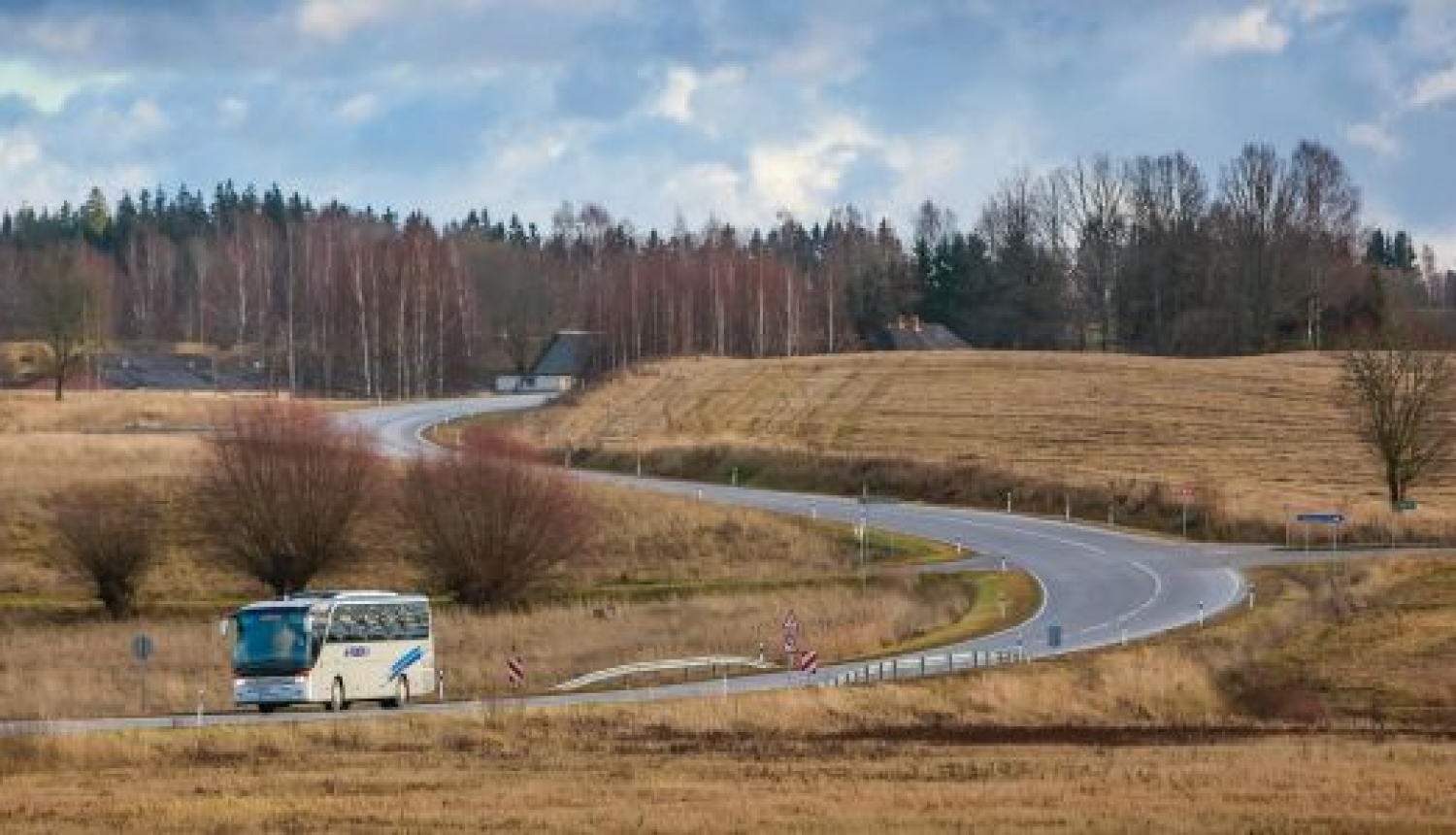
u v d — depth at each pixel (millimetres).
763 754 58531
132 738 58281
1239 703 80438
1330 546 127062
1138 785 50781
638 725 66375
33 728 60625
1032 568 119500
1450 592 105500
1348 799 48031
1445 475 149125
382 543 122688
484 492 111625
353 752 58812
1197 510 137000
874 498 150000
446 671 86125
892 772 53906
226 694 78562
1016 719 72125
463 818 44188
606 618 104875
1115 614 100625
